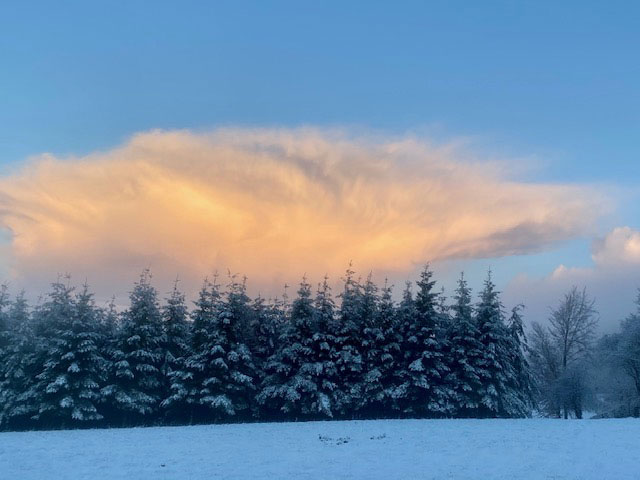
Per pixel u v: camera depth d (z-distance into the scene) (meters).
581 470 16.62
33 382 35.72
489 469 16.91
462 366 40.59
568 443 22.33
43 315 38.53
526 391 45.44
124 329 37.94
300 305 41.31
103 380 35.59
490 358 40.53
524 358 45.66
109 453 19.94
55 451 20.38
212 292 40.19
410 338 40.22
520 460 18.50
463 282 43.56
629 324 47.28
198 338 39.78
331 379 39.84
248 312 42.53
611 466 17.22
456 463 18.03
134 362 37.19
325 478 15.56
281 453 20.17
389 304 43.00
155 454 19.75
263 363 41.34
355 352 40.28
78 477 15.53
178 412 38.16
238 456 19.39
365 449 21.14
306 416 39.31
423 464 17.88
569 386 48.16
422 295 42.25
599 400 50.47
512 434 25.45
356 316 42.19
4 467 17.03
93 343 35.12
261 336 42.78
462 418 38.53
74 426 35.53
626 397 47.25
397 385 40.34
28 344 36.25
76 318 36.00
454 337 41.59
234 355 37.34
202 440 23.98
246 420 39.75
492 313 42.72
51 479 15.26
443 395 39.31
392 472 16.48
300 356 39.75
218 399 35.78
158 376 38.31
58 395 34.28
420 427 29.23
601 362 49.56
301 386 38.03
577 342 51.97
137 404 35.78
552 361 53.28
